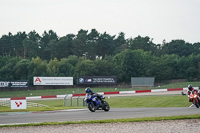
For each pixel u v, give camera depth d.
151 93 100.75
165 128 21.34
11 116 32.34
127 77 171.88
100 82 129.00
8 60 190.25
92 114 31.56
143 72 173.88
